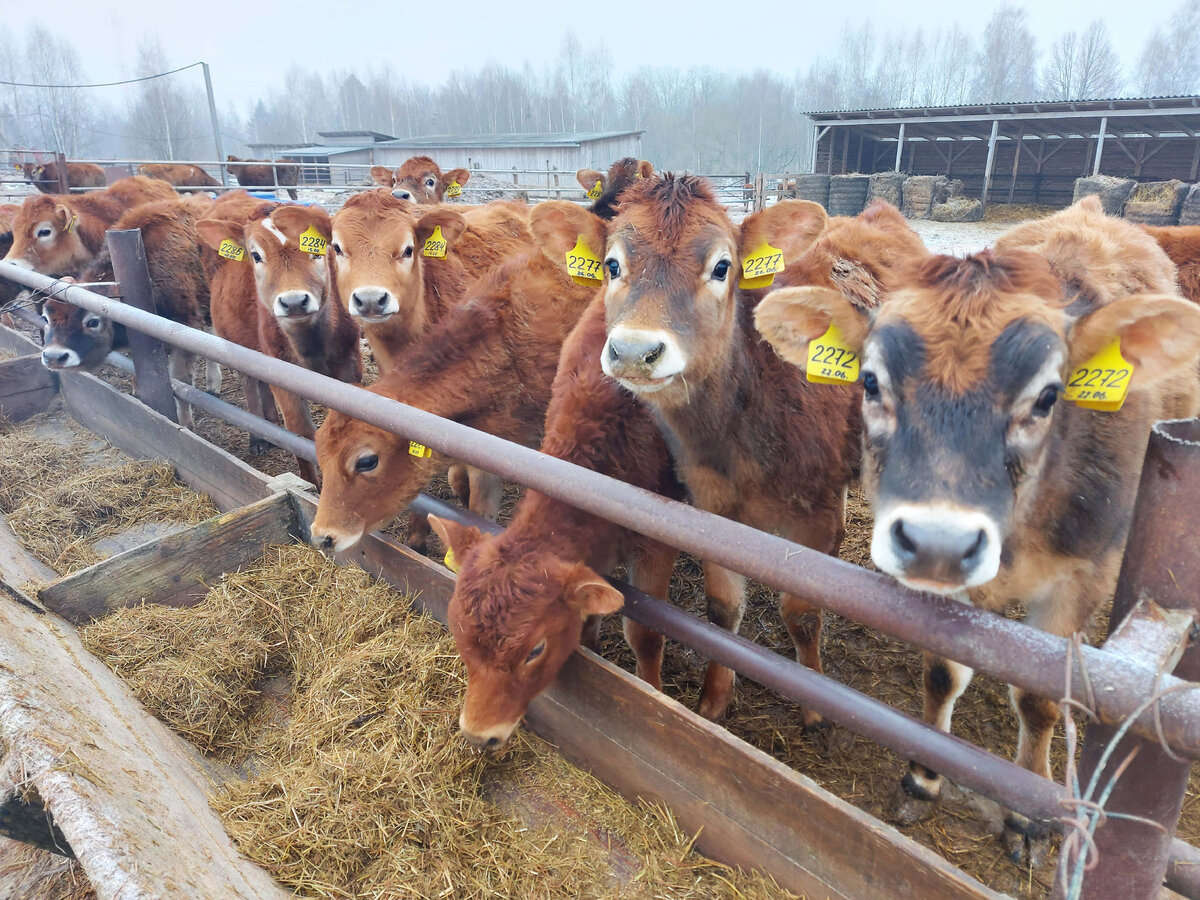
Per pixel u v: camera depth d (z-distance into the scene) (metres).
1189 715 1.27
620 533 3.15
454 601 2.75
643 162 7.28
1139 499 1.43
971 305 1.87
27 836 2.03
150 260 6.97
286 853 2.43
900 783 3.00
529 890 2.38
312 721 2.95
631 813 2.64
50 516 4.80
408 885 2.37
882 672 3.67
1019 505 2.05
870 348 1.98
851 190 24.73
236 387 8.04
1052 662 1.45
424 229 4.96
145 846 1.85
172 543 3.63
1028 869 2.69
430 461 3.94
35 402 6.64
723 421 3.13
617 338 2.72
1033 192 28.66
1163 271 2.99
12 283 8.56
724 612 3.31
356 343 5.91
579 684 2.76
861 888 2.10
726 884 2.38
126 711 2.84
